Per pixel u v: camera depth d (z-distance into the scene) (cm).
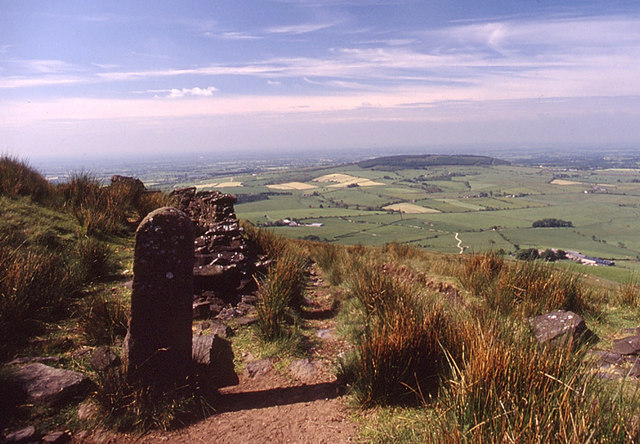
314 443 291
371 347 363
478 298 610
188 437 301
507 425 242
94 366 366
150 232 330
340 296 675
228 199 1048
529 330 380
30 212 780
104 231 854
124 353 342
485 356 288
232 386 390
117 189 1069
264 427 314
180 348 343
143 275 330
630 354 401
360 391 346
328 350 470
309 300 662
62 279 539
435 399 323
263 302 545
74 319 485
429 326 377
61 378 337
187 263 344
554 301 537
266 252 890
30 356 390
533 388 257
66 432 296
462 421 262
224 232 773
